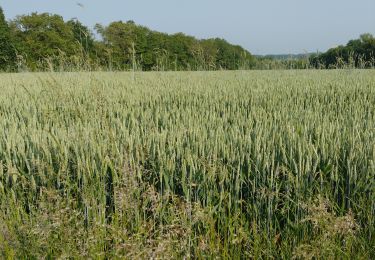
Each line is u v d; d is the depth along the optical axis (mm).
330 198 3666
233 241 3061
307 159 3730
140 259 2648
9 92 10594
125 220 3371
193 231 3338
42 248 2920
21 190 4148
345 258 2971
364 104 8273
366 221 3490
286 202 3506
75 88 9914
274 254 3197
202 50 20141
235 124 5844
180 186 3992
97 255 2910
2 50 37688
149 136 4891
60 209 3158
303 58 21281
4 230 2992
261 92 10164
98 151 4148
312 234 3221
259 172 3791
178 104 9109
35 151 4684
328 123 5820
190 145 4711
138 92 10234
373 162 3719
